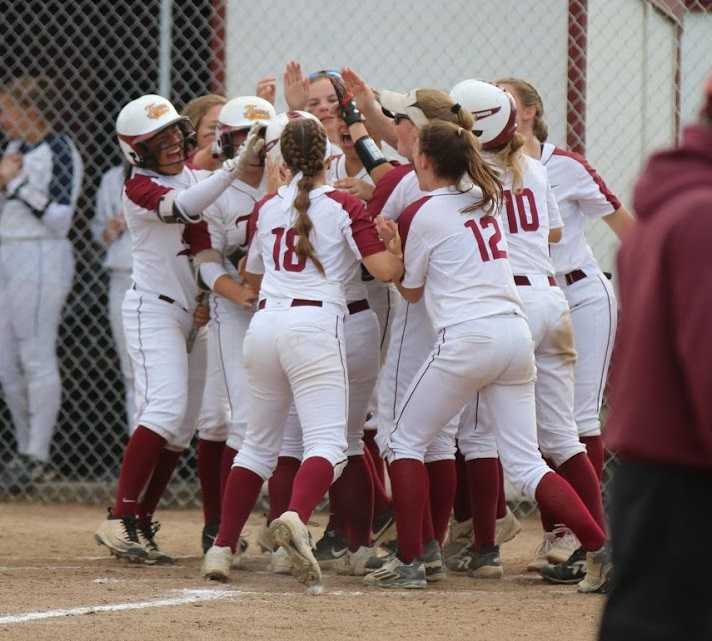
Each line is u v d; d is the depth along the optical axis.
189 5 29.83
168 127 19.44
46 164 28.55
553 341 17.91
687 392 7.82
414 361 17.91
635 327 8.00
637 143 27.28
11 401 29.25
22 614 15.13
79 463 30.34
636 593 8.08
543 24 27.03
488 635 14.24
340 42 28.12
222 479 19.73
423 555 18.31
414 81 27.86
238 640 13.73
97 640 13.63
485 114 17.72
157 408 19.50
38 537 23.94
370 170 18.52
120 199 28.66
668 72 27.36
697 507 7.88
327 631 14.29
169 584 17.69
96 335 29.92
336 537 19.64
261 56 28.47
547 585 18.27
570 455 17.97
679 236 7.64
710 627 7.81
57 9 31.55
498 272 16.69
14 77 30.17
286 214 17.50
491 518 18.92
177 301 19.95
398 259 17.05
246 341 17.48
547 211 18.31
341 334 17.28
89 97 30.38
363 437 19.95
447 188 16.95
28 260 28.53
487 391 17.02
